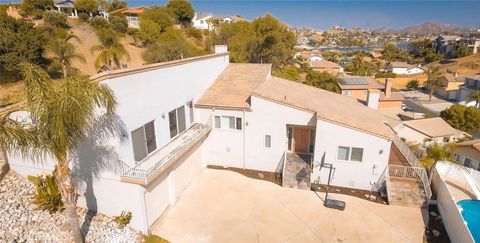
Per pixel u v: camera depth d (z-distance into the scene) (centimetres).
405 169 1862
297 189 1898
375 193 1856
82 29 5134
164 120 1730
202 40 6981
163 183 1627
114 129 1316
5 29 3012
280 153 2059
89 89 1021
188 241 1444
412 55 16612
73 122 988
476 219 1719
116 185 1413
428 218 1628
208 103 2095
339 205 1689
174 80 1802
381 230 1531
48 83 995
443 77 8681
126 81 1370
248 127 2066
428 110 6228
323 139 1859
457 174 2080
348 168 1878
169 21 6419
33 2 5503
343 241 1455
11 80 2794
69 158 1418
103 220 1456
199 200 1780
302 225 1567
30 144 999
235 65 2745
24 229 1273
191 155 1973
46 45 3303
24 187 1490
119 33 5375
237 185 1950
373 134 1758
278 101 1938
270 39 5481
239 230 1525
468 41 14288
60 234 1302
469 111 5212
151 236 1459
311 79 6216
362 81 6241
